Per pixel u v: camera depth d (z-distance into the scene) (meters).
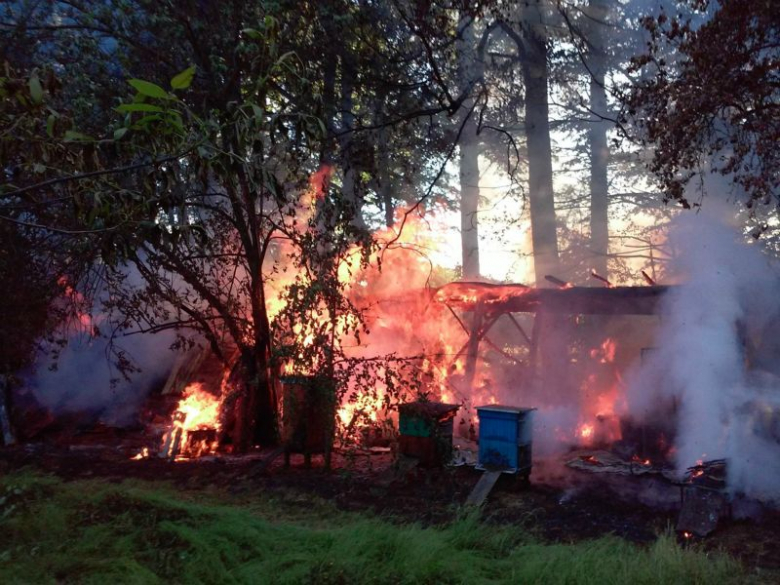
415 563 5.34
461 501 7.69
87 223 4.31
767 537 6.29
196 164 4.16
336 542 5.80
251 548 5.80
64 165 4.69
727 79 8.47
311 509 7.60
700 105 8.66
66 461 10.29
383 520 7.04
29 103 4.11
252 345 11.79
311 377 9.66
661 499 7.68
